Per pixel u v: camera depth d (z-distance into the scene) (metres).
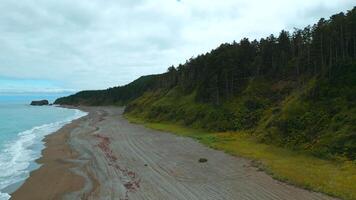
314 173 30.38
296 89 56.25
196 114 70.06
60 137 63.69
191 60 107.38
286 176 29.80
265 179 30.05
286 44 72.88
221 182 29.55
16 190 29.52
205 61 89.94
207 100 72.81
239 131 55.47
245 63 74.56
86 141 56.50
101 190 28.02
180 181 30.12
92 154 44.34
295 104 46.91
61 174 34.53
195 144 49.59
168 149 46.16
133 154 43.22
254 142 46.62
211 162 37.31
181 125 71.00
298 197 25.16
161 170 34.34
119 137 59.69
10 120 113.56
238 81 70.69
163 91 107.94
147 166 36.22
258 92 63.75
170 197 25.84
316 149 37.16
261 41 80.38
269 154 39.41
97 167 36.62
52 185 30.66
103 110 169.88
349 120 38.09
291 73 64.44
